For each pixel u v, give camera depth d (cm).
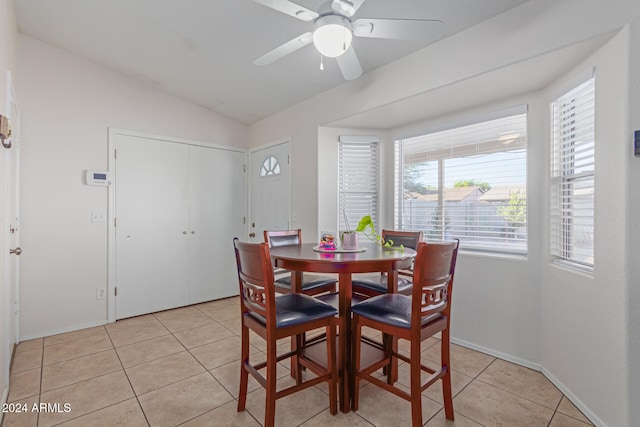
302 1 199
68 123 298
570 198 202
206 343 271
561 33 169
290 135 366
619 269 152
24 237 275
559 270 201
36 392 196
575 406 182
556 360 204
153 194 353
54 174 290
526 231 234
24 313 275
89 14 244
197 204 388
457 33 215
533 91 228
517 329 233
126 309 334
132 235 338
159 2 223
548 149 218
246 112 396
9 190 209
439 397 191
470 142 270
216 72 311
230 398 190
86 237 308
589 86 185
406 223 320
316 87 315
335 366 172
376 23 163
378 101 268
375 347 212
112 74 324
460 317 265
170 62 301
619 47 152
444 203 288
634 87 145
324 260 169
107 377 214
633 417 146
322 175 328
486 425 165
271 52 189
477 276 255
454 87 223
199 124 389
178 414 175
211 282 400
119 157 329
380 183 333
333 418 171
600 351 164
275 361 154
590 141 185
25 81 275
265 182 406
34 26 263
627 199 148
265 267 149
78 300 303
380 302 179
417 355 149
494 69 197
